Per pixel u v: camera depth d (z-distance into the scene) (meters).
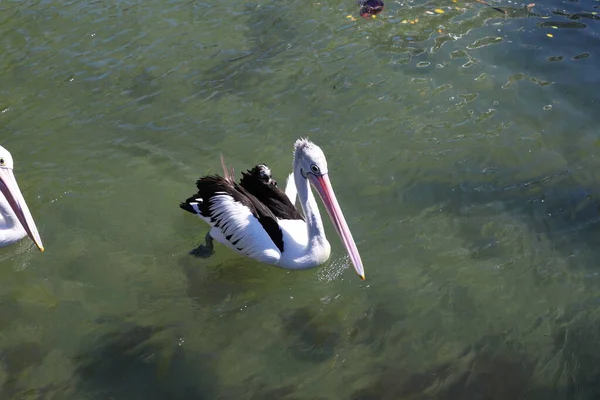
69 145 4.85
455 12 5.80
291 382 3.76
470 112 5.00
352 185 4.59
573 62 5.33
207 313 4.04
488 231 4.32
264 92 5.19
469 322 3.94
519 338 3.87
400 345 3.88
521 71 5.29
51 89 5.24
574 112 4.97
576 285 4.05
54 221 4.43
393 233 4.34
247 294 4.13
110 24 5.77
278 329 3.97
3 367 3.83
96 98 5.17
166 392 3.74
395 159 4.72
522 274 4.11
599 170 4.61
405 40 5.56
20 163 4.72
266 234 4.18
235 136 4.89
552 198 4.46
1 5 5.93
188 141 4.87
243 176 4.45
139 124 4.99
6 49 5.55
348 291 4.12
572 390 3.69
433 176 4.62
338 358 3.84
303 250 4.18
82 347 3.90
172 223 4.45
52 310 4.05
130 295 4.12
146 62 5.44
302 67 5.37
